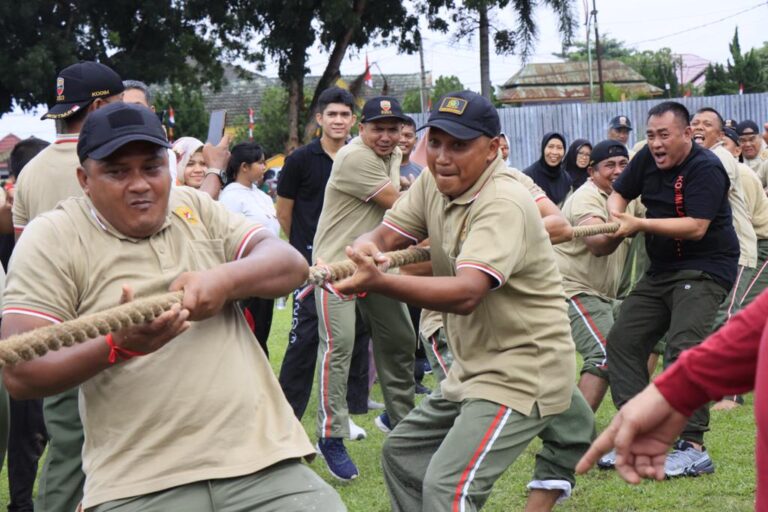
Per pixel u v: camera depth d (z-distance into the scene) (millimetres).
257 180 7730
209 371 2736
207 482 2701
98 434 2732
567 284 5938
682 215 5320
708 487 5152
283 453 2781
